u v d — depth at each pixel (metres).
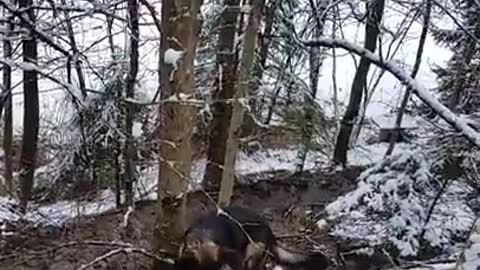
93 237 12.74
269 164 18.00
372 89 22.31
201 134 15.02
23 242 12.74
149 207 13.72
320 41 14.08
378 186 12.58
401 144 19.17
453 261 9.46
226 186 9.70
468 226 12.35
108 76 13.63
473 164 11.73
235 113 9.61
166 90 7.30
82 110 13.66
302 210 15.10
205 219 8.33
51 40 12.45
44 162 16.58
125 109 13.34
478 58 15.16
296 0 15.34
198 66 13.77
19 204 14.70
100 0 14.89
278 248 9.18
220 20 13.59
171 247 7.82
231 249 8.13
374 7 17.38
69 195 15.14
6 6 11.73
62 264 11.38
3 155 18.33
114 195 14.89
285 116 15.38
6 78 16.45
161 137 7.57
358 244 11.97
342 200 12.88
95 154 14.49
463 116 12.67
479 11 15.09
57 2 15.37
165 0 7.13
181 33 7.12
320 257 9.60
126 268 10.33
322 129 16.47
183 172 7.55
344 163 19.02
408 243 11.91
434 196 12.45
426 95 11.85
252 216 8.84
